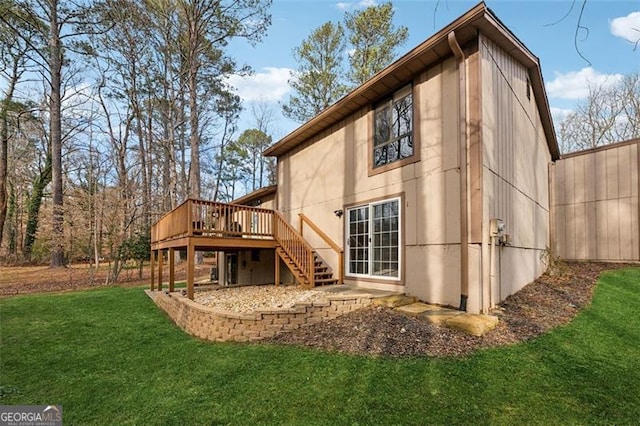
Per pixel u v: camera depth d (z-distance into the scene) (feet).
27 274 54.75
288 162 36.81
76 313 25.41
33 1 51.37
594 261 31.78
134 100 64.75
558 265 28.96
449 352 13.30
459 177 19.04
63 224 47.06
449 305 19.07
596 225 31.91
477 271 17.57
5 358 16.31
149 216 57.47
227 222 26.84
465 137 18.54
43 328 21.50
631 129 58.03
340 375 12.08
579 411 9.43
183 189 69.00
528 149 26.50
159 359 15.55
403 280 22.13
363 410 9.87
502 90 21.52
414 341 14.44
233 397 11.20
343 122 28.96
